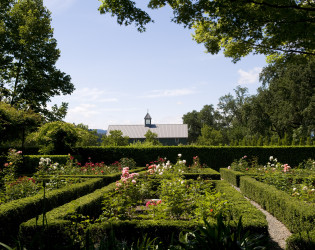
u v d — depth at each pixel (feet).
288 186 27.22
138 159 64.54
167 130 167.73
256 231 13.64
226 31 26.58
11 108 58.18
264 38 31.63
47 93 81.61
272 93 98.94
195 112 209.05
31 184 23.36
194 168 43.93
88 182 27.25
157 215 17.28
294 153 63.52
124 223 14.26
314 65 80.64
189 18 26.45
